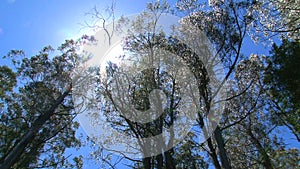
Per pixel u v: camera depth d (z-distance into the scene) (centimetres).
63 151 1549
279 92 1259
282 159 1510
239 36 1158
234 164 1628
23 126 1410
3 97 1424
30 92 1416
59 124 1535
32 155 1442
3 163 989
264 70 1365
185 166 1243
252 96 1487
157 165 1002
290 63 1203
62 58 1377
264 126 1603
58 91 1379
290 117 1271
